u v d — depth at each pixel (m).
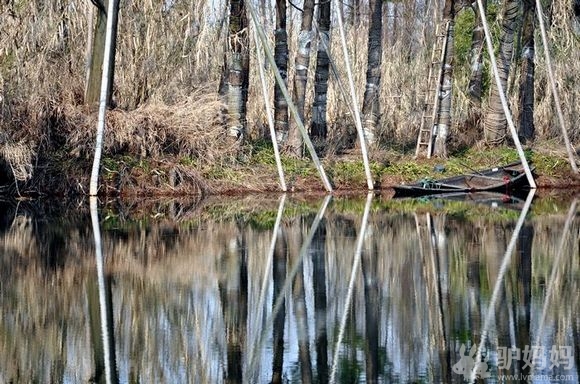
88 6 22.55
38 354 8.16
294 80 25.59
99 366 7.83
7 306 9.95
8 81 21.39
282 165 24.56
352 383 7.29
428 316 9.35
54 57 22.48
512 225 16.33
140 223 17.19
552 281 10.88
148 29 23.31
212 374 7.59
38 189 22.09
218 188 23.27
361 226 16.53
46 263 12.61
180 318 9.44
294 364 7.84
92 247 14.06
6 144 21.02
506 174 24.23
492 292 10.38
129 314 9.60
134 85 23.61
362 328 8.98
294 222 17.28
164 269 12.17
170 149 23.50
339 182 24.31
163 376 7.53
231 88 24.41
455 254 13.08
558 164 25.78
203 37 23.34
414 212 18.91
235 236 15.33
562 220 16.98
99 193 22.31
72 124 22.17
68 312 9.69
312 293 10.64
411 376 7.43
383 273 11.77
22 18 21.61
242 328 9.05
